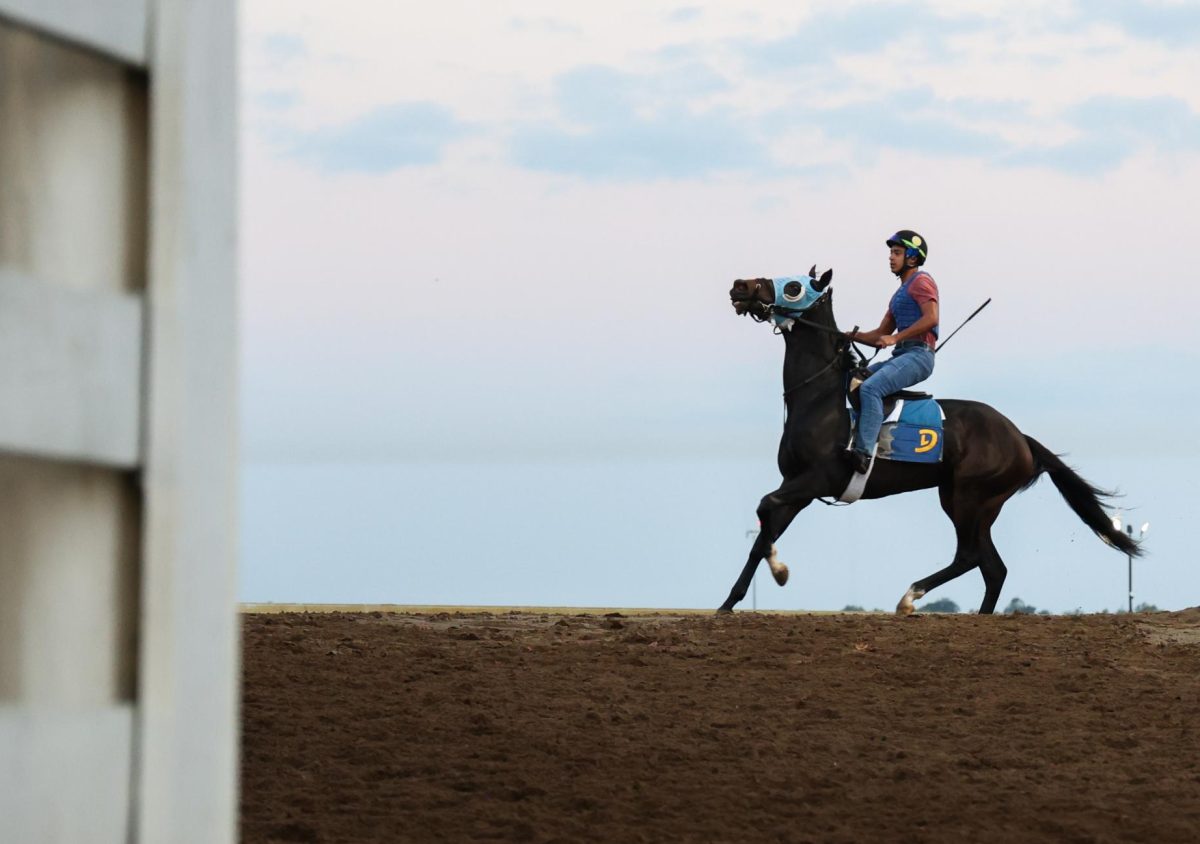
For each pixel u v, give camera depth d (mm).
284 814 10125
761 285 24641
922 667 17375
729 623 20781
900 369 24641
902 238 24953
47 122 4148
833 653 18141
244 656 16359
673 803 10805
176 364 4461
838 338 24922
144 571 4359
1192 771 12508
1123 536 25672
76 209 4230
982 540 25641
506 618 21828
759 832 10039
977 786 11742
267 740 12492
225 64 4684
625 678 16266
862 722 14375
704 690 15719
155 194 4391
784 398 25172
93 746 4242
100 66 4297
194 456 4539
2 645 4039
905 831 10141
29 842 4062
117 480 4371
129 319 4316
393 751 12242
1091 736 13922
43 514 4164
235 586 4742
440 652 17312
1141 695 16047
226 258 4691
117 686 4355
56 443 4078
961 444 25344
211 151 4621
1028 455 25656
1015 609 26109
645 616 23438
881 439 24953
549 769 11812
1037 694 16000
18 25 3986
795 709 14914
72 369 4133
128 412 4316
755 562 24688
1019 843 9922
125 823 4344
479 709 14125
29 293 4004
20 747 4039
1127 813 10867
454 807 10508
